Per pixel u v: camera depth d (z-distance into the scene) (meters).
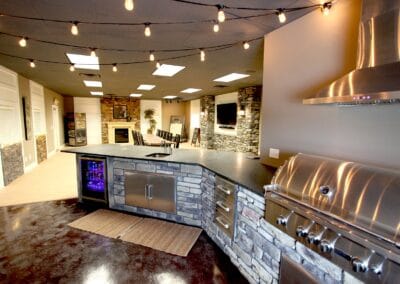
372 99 1.19
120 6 2.11
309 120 2.17
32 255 2.20
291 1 1.96
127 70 4.84
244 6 2.07
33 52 3.56
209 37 2.89
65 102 10.40
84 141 10.45
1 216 3.06
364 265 1.05
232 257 2.15
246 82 6.22
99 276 1.93
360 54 1.54
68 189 4.20
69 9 2.17
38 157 6.38
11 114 4.74
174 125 12.50
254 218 1.84
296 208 1.42
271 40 2.67
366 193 1.22
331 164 1.50
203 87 7.24
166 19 2.38
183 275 1.97
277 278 1.63
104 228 2.76
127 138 11.52
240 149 7.57
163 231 2.72
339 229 1.17
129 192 3.19
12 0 2.01
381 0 1.41
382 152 1.56
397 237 1.00
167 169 2.95
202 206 2.77
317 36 2.08
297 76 2.31
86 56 3.80
